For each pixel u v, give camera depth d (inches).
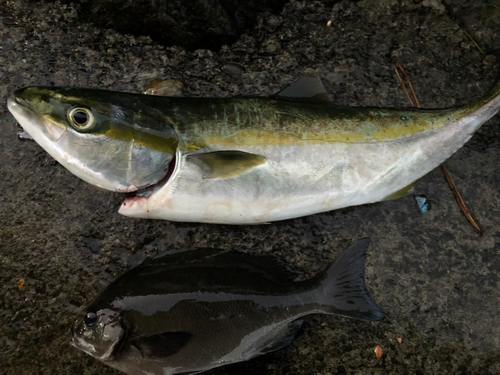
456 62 19.6
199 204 15.3
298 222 17.1
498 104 16.5
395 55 19.4
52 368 14.9
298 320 15.1
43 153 17.0
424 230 17.2
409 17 19.9
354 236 17.1
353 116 16.0
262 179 15.2
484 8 19.7
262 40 19.2
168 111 14.9
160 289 14.1
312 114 15.7
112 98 14.5
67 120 14.0
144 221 16.7
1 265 15.9
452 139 16.5
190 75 18.3
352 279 15.2
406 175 16.5
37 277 15.9
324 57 19.1
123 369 13.8
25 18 18.2
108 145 14.2
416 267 16.8
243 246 16.7
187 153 14.7
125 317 13.6
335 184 15.8
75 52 18.1
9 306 15.5
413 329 16.1
